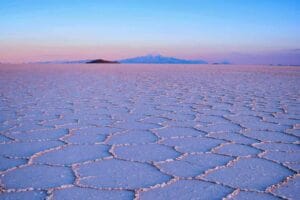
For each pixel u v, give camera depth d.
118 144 2.29
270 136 2.57
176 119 3.29
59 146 2.23
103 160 1.92
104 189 1.50
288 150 2.16
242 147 2.22
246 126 2.96
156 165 1.83
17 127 2.87
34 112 3.70
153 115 3.52
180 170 1.75
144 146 2.24
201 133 2.66
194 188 1.51
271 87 7.01
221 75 11.78
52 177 1.64
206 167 1.80
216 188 1.51
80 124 3.02
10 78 9.92
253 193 1.46
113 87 6.94
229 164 1.86
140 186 1.53
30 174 1.68
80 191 1.47
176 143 2.33
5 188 1.50
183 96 5.33
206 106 4.22
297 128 2.89
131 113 3.65
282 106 4.25
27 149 2.15
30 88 6.69
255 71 15.31
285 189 1.50
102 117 3.39
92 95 5.42
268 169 1.77
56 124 3.01
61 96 5.27
